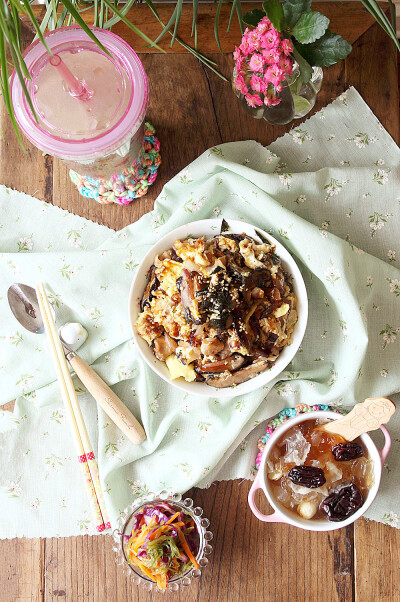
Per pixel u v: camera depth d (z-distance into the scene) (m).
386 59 0.79
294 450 0.73
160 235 0.77
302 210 0.78
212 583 0.77
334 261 0.74
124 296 0.77
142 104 0.64
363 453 0.73
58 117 0.64
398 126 0.79
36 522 0.77
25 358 0.78
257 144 0.78
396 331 0.78
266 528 0.77
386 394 0.78
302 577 0.77
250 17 0.72
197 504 0.77
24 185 0.79
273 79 0.67
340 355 0.77
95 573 0.77
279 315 0.71
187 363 0.70
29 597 0.77
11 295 0.77
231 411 0.77
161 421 0.77
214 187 0.76
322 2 0.78
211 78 0.78
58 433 0.78
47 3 0.70
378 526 0.77
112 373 0.78
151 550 0.70
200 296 0.68
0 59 0.54
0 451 0.78
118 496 0.77
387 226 0.78
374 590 0.77
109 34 0.65
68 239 0.79
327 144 0.79
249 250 0.71
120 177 0.74
